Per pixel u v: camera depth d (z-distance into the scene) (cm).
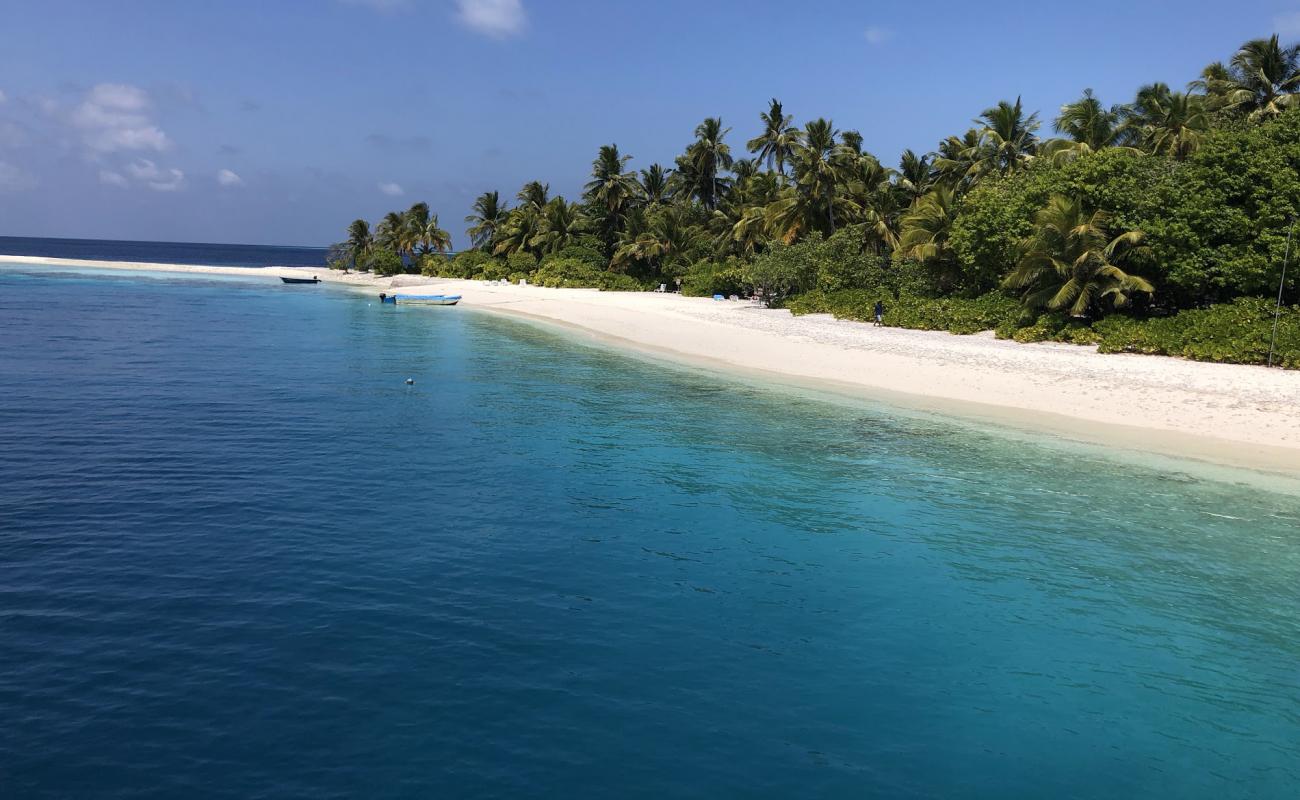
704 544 1253
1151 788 706
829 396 2561
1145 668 916
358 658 856
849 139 6053
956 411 2317
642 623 973
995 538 1316
